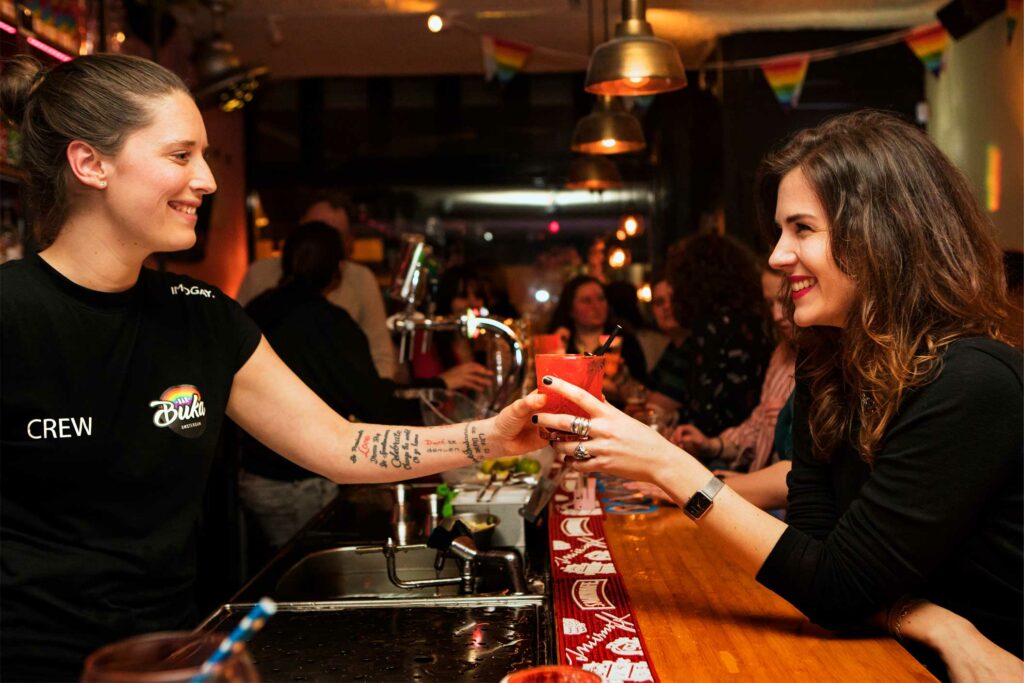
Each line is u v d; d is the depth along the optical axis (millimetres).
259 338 1676
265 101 7871
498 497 2301
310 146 7898
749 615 1633
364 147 7902
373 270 7914
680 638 1521
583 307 4816
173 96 1394
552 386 1578
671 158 7602
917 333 1562
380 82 7840
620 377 4582
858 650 1464
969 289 1539
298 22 5934
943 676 1591
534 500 2178
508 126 7863
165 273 1550
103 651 749
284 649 1469
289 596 1906
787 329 1972
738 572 1893
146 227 1387
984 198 5156
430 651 1452
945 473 1452
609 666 1399
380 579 2127
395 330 2668
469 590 1867
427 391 2826
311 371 3246
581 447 1595
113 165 1360
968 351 1494
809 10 5910
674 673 1372
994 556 1531
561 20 5922
